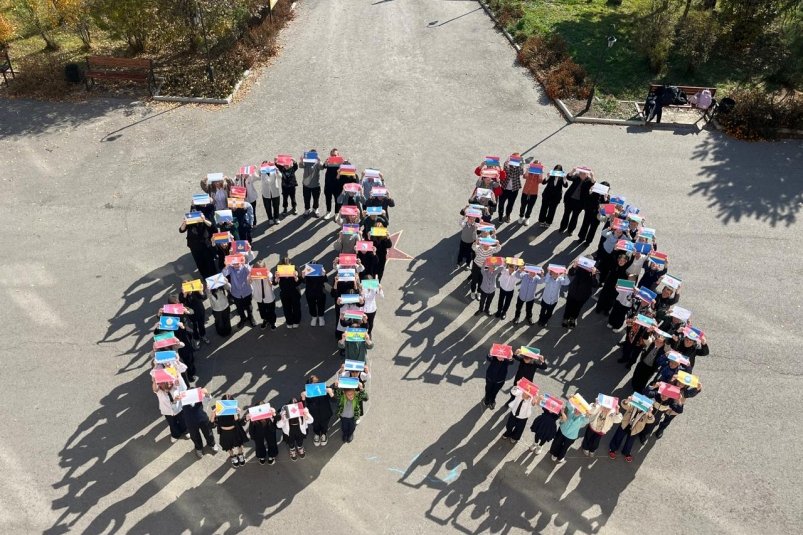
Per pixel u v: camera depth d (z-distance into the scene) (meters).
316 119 18.20
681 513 9.08
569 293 11.54
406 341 11.55
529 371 9.68
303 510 8.80
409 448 9.70
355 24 24.56
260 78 20.23
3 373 10.51
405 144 17.28
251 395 10.35
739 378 11.24
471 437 9.92
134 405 10.13
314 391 8.93
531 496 9.16
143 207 14.53
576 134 18.11
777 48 22.41
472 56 22.27
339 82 20.23
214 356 11.03
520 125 18.41
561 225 14.28
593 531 8.78
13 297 11.98
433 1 27.08
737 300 12.92
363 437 9.83
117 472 9.14
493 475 9.39
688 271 13.59
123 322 11.58
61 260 12.91
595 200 13.19
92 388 10.35
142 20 20.31
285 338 11.49
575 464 9.65
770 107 18.47
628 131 18.36
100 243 13.42
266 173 13.37
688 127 18.66
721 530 8.91
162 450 9.48
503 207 14.59
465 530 8.69
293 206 14.45
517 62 21.95
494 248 11.53
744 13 22.05
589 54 22.12
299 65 21.20
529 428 10.16
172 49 21.72
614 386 10.95
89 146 16.59
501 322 12.10
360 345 9.86
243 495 8.95
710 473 9.66
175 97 18.72
